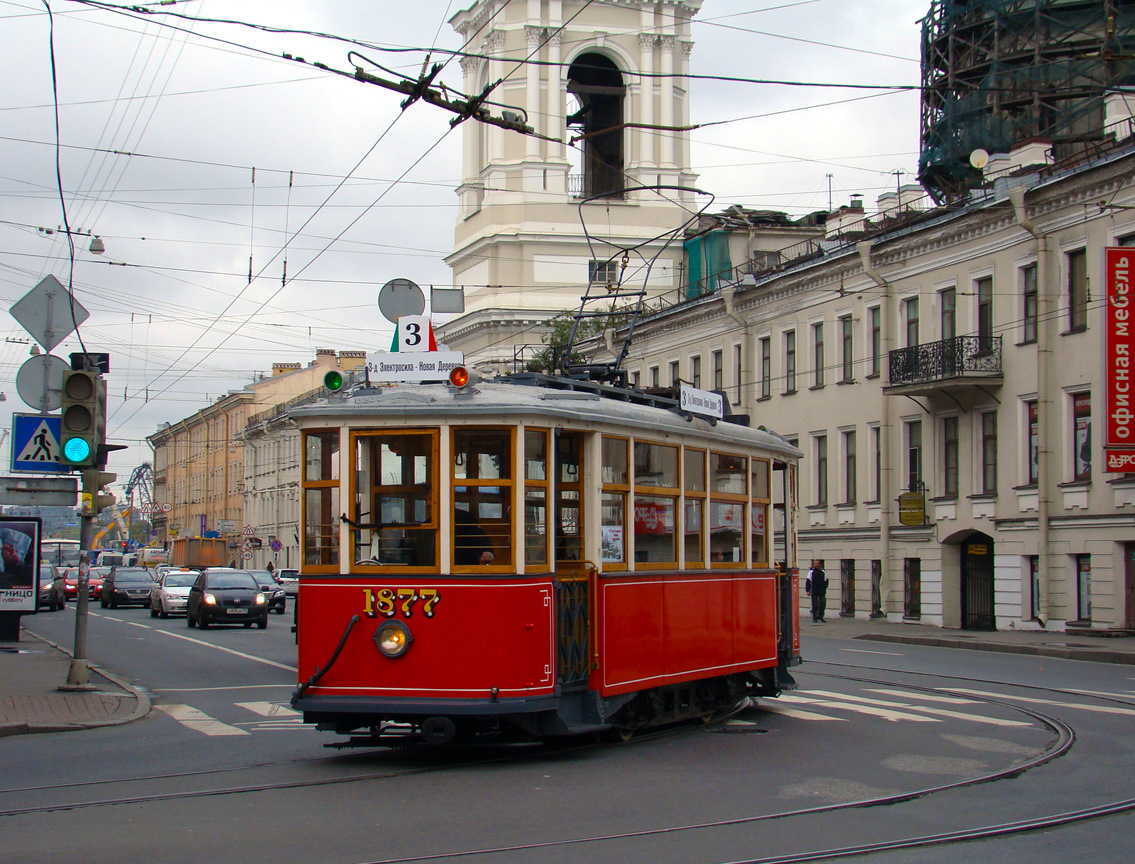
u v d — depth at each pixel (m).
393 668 10.36
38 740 12.59
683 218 62.62
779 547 15.48
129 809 8.77
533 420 10.53
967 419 33.56
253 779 9.97
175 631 32.88
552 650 10.45
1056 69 38.59
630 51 61.75
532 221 62.12
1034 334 31.28
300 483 10.79
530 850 7.50
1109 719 13.86
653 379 50.75
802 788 9.51
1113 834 8.06
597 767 10.47
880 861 7.32
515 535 10.37
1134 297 27.06
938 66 42.44
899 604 36.00
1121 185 28.42
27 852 7.45
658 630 11.97
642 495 11.90
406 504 10.52
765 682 14.66
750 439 14.29
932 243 34.69
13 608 24.50
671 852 7.45
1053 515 30.28
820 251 40.56
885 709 14.74
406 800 9.02
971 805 8.94
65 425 15.45
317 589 10.61
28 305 15.94
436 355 11.09
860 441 38.03
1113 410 27.08
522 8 60.31
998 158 34.38
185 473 102.31
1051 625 30.14
